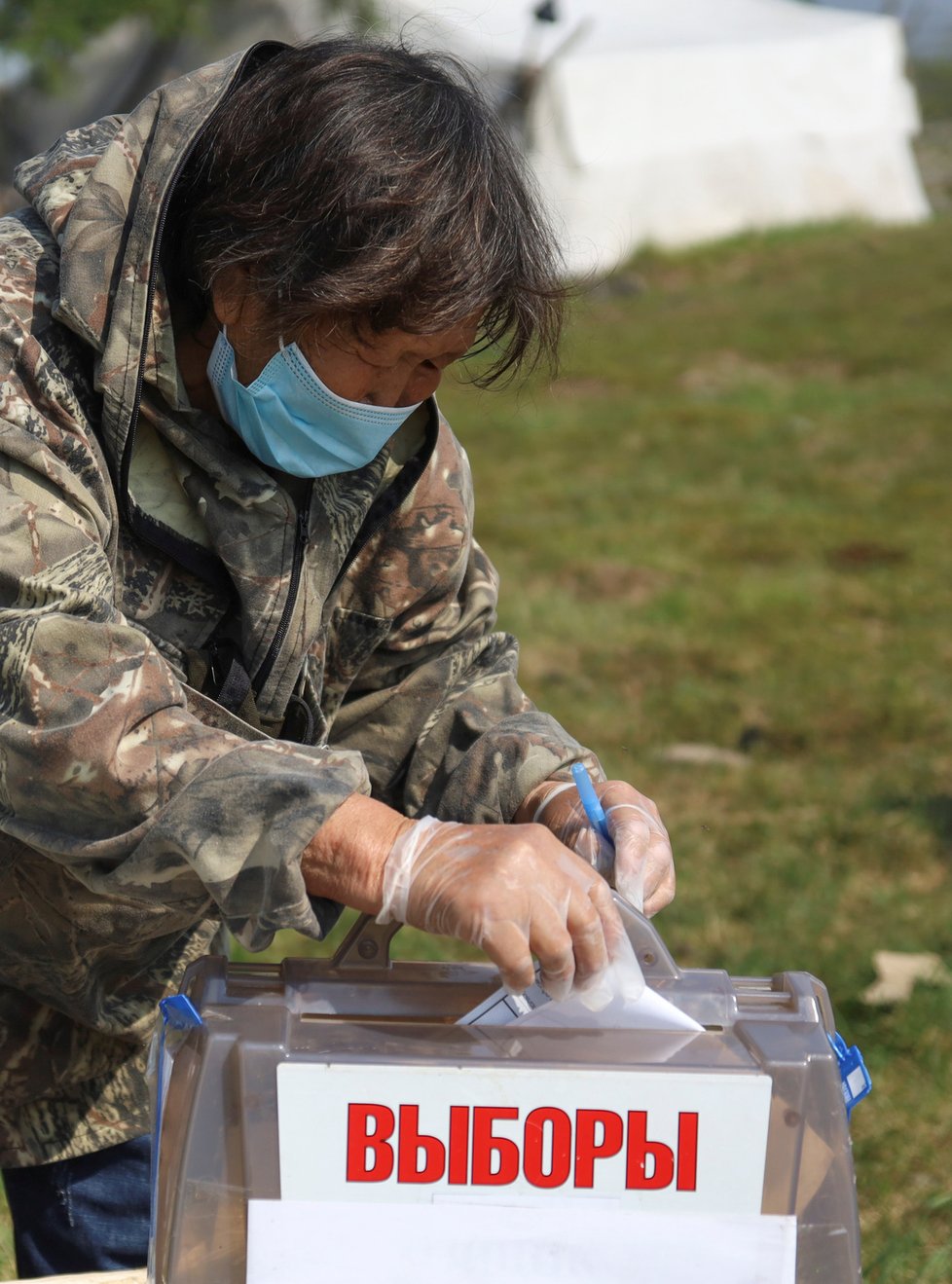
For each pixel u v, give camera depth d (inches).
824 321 530.9
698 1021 47.7
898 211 690.8
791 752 208.1
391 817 48.1
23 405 53.2
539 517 339.3
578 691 231.0
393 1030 47.0
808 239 642.8
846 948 148.2
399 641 66.1
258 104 53.3
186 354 58.0
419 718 66.2
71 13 403.9
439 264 51.0
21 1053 64.4
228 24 452.8
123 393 54.1
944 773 200.2
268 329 53.5
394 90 52.5
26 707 49.0
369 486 62.4
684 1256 45.0
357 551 63.2
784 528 327.0
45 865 58.2
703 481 367.9
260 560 58.2
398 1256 44.8
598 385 463.8
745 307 555.2
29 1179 67.9
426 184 50.9
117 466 55.6
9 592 51.0
